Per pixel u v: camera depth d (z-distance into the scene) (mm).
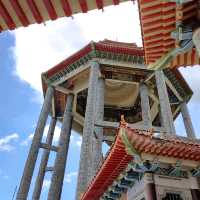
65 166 31859
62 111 40000
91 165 23078
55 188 29766
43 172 33719
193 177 10742
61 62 34906
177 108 37125
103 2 7715
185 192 10367
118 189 12508
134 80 34000
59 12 7855
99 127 27047
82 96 37875
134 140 9523
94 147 24828
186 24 8234
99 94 30797
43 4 7574
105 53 33000
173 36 8508
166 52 9383
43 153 35375
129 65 32906
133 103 39406
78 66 34000
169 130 25766
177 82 35000
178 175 10672
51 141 37344
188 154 10102
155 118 37656
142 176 10734
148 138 9680
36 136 30781
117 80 33656
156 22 8383
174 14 8094
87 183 21781
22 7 7602
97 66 32156
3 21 7922
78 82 35688
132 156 10312
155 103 35969
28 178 27594
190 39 8422
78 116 38156
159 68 9922
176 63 9719
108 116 39438
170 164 10453
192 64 9703
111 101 39562
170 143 9789
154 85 34625
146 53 9625
